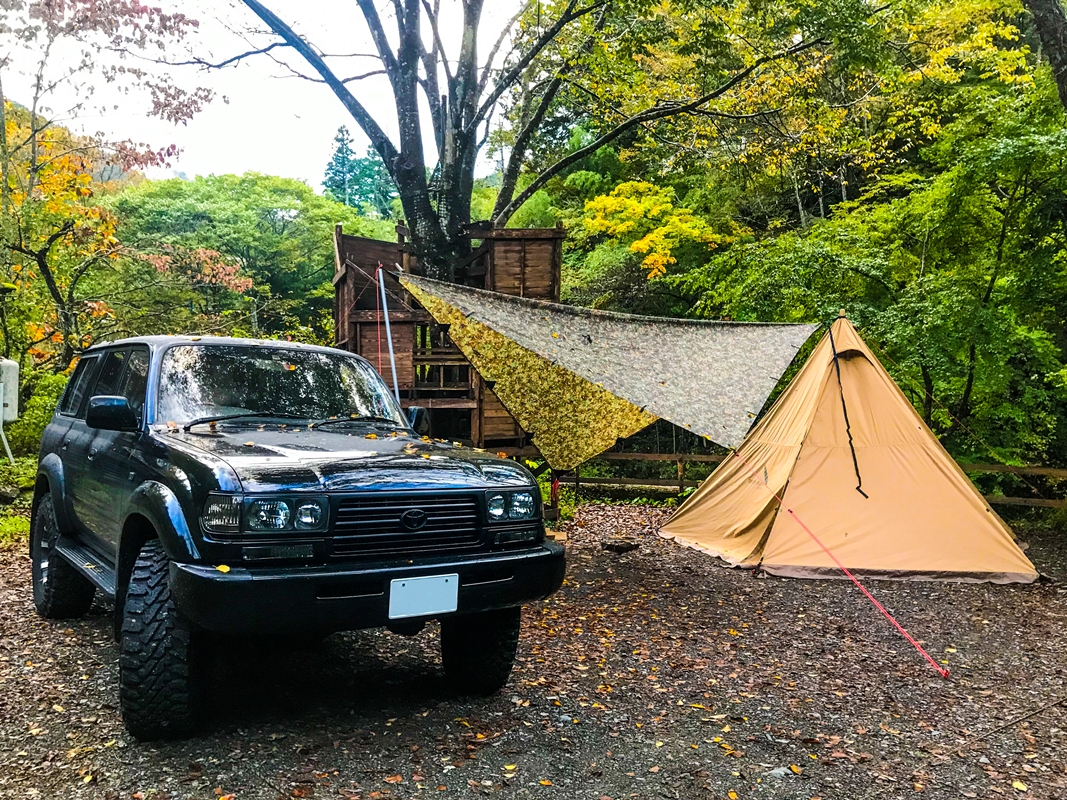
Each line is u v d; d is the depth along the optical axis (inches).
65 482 179.5
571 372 242.2
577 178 830.5
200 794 106.7
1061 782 122.8
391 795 109.0
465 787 112.6
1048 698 161.9
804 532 285.4
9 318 466.3
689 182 769.6
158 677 115.6
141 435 141.9
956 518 287.0
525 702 147.5
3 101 443.5
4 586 222.2
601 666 171.9
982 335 380.5
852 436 299.3
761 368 279.0
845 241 442.0
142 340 171.5
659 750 129.3
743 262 462.0
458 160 467.2
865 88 545.3
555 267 399.9
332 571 113.8
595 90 518.9
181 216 1366.9
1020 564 277.9
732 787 117.2
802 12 396.8
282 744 123.6
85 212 503.8
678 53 460.4
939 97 514.6
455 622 147.2
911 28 457.7
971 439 449.7
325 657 170.1
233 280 681.6
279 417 155.9
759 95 514.6
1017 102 378.0
